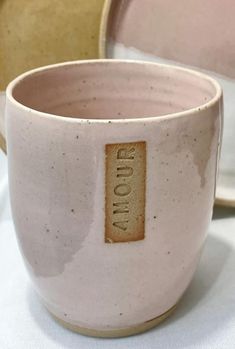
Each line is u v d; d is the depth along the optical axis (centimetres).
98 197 21
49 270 23
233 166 33
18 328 25
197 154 22
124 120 20
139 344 24
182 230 22
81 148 20
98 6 31
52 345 24
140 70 26
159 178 21
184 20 31
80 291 23
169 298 24
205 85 24
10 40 33
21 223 23
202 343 24
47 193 21
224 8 30
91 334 24
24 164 22
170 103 26
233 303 26
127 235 22
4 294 27
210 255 30
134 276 22
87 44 32
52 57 33
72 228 21
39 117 21
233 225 32
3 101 34
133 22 31
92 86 27
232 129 32
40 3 32
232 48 30
